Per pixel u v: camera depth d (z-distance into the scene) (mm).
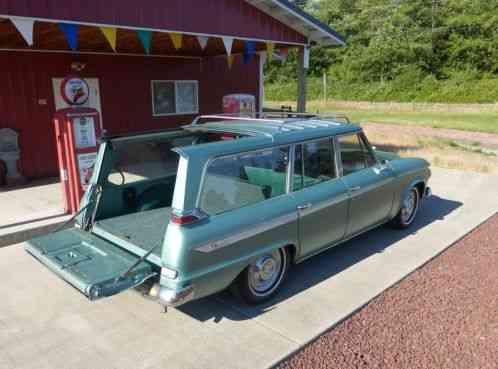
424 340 3361
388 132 18203
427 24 38281
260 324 3557
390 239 5492
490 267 4684
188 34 6594
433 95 33375
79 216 4168
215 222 3285
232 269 3404
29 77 8055
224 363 3070
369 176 4812
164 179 4668
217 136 4680
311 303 3895
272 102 39906
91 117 5621
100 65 9055
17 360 3105
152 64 9930
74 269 3232
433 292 4125
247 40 7477
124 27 5809
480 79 33219
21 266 4629
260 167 3725
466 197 7516
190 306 3836
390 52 36250
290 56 40750
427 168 5895
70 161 5609
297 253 4055
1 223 5496
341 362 3102
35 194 7059
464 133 18547
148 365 3053
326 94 38906
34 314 3707
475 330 3492
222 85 11531
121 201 4352
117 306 3850
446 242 5383
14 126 8016
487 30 34000
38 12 5016
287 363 3096
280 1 7246
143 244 3594
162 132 4445
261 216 3578
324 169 4363
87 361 3096
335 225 4391
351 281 4324
